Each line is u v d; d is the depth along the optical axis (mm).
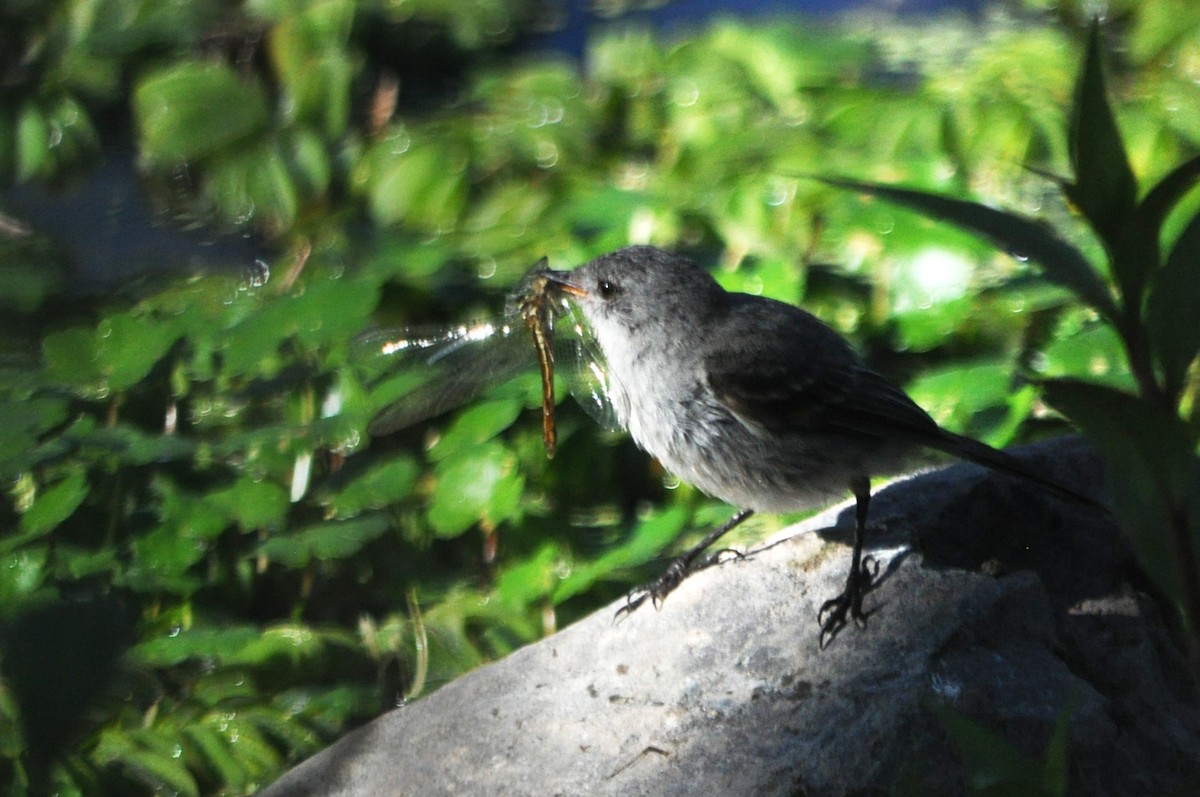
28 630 2525
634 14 19234
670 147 13867
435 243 12211
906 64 15797
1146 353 3164
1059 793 3801
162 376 10977
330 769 6801
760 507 7902
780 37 14695
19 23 16500
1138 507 3266
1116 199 3117
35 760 2521
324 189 13969
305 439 9984
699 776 6008
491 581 10039
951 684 6117
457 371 8711
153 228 14320
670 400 7742
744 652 6746
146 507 9914
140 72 16438
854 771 5801
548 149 13836
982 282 10805
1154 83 13992
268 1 15602
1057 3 16781
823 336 7750
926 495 7879
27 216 14305
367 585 10039
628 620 7344
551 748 6453
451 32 17672
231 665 9016
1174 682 7078
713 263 11680
